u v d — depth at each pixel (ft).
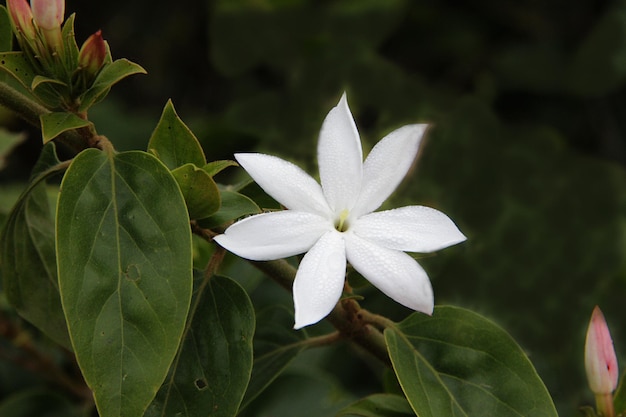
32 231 1.04
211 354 0.93
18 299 1.04
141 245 0.90
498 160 1.84
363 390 1.45
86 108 0.94
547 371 1.43
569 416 1.43
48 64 0.93
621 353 1.59
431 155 1.82
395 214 0.91
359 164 0.92
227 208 0.96
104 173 0.92
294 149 1.85
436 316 0.97
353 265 0.89
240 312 0.94
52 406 1.22
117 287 0.89
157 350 0.88
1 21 1.00
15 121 1.88
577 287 1.71
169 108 0.95
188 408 0.92
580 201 1.80
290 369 1.26
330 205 0.91
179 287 0.89
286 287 0.98
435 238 0.90
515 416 0.95
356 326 0.98
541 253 1.74
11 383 1.32
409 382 0.94
